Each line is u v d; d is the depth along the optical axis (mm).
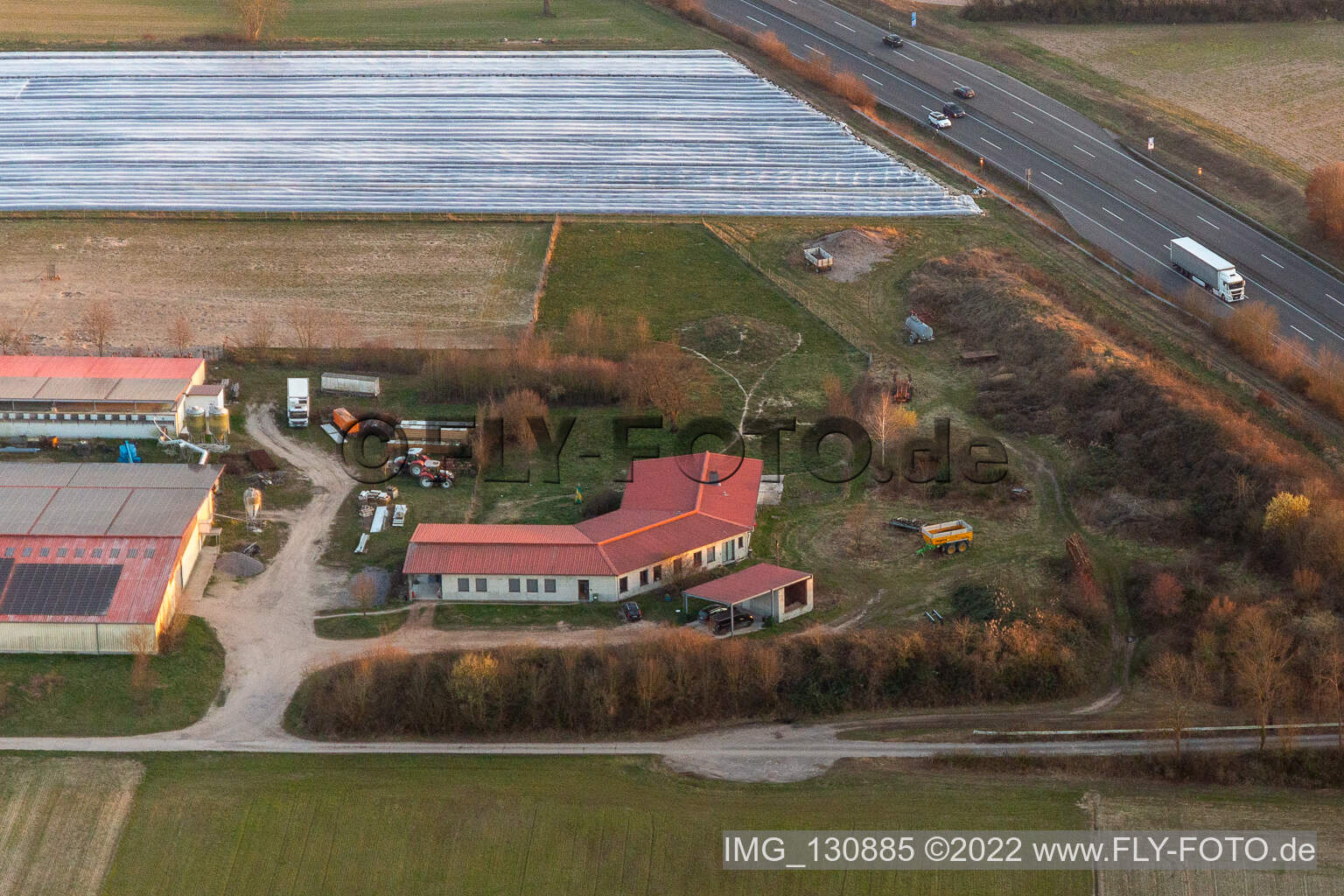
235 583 125312
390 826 103312
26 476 131250
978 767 108312
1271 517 124938
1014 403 152750
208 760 108062
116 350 161500
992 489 139375
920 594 124438
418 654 115625
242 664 116688
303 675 115625
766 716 113250
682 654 112875
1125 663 118312
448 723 110875
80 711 111500
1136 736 110375
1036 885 99812
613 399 154375
